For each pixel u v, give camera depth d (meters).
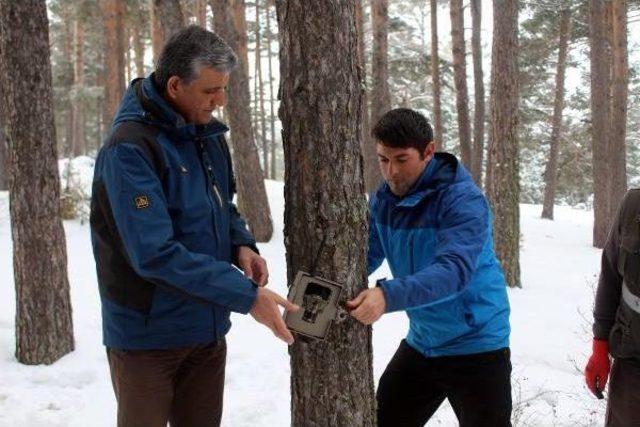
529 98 23.33
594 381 2.65
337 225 2.10
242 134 10.75
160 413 2.29
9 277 7.48
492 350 2.53
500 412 2.53
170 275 1.88
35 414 3.99
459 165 2.43
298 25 2.05
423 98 28.08
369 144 13.96
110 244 2.12
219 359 2.48
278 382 4.67
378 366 5.10
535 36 20.91
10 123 4.71
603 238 13.80
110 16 17.56
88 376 4.70
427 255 2.44
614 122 14.71
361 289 2.16
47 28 4.74
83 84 24.12
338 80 2.06
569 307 7.51
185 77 1.98
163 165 2.03
